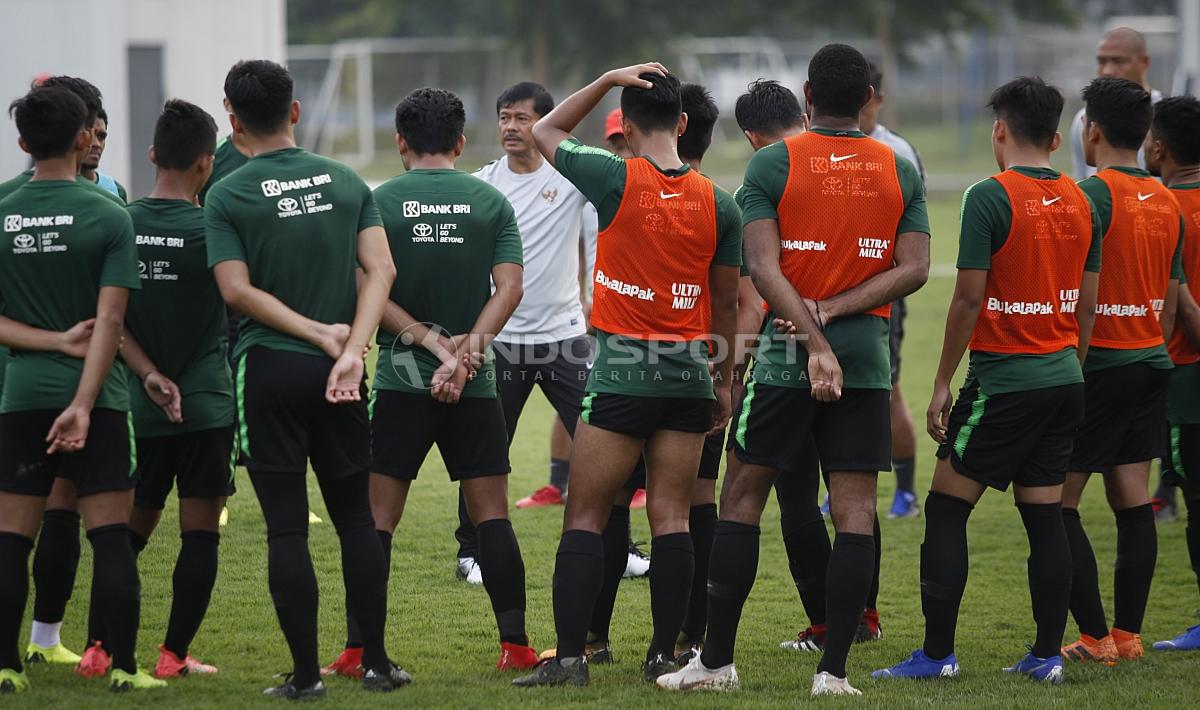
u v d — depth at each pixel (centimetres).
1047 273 1733
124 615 1595
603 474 1692
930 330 5544
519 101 2402
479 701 1595
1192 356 2025
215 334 1738
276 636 1950
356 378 1567
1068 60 16388
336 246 1611
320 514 2709
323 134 13688
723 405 1809
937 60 18725
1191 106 2023
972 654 1947
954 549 1784
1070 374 1758
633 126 1697
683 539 1738
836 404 1686
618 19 15412
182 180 1697
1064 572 1783
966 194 1758
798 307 1628
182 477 1719
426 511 2811
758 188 1677
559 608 1681
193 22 7225
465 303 1766
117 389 1619
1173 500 2869
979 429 1767
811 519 1931
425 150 1788
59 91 1590
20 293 1580
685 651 1848
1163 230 1888
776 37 18400
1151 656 1923
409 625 2042
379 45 14300
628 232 1650
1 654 1595
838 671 1659
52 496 1748
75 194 1586
